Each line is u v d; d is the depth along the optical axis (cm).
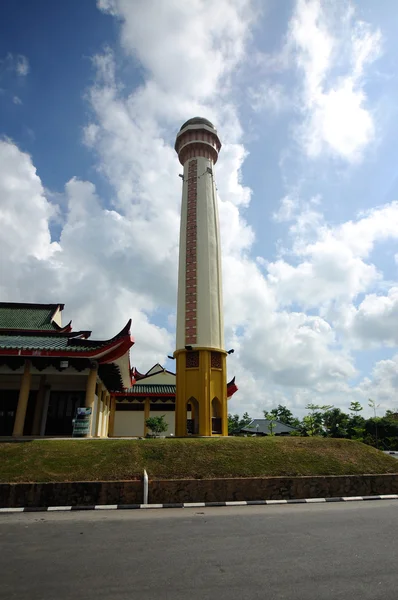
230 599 620
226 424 2908
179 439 2022
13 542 955
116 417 4356
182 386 2938
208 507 1453
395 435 5553
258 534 1026
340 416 6016
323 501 1577
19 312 3194
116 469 1633
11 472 1559
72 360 2327
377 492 1723
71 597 627
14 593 641
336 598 626
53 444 1850
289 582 690
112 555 844
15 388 2680
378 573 736
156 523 1168
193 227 3425
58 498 1453
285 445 2022
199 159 3716
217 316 3141
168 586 671
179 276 3347
